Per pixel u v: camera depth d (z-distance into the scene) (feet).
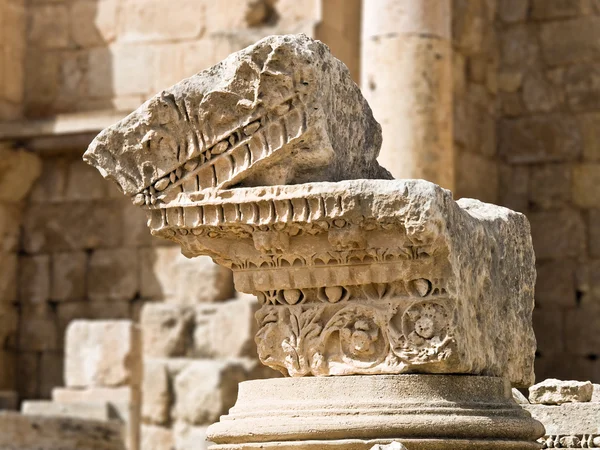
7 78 118.52
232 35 110.52
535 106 112.88
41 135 115.75
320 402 42.68
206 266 108.99
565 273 110.42
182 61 114.52
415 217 41.01
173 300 114.21
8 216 118.73
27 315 118.83
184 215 44.39
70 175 119.24
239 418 43.80
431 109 89.30
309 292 44.50
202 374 102.06
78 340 103.65
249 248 44.88
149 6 116.06
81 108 117.91
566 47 112.68
